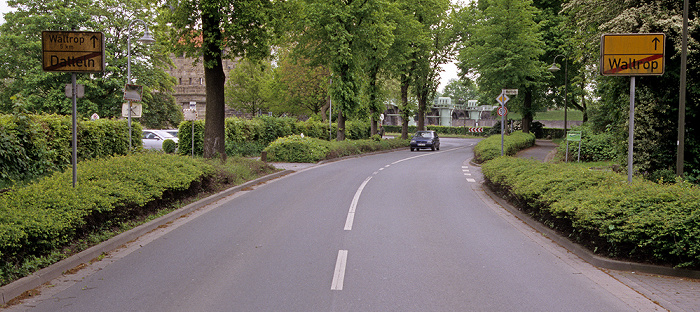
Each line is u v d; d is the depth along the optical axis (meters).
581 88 41.31
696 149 13.62
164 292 5.18
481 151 24.75
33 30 35.16
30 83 34.72
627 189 7.64
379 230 8.51
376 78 39.81
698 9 12.76
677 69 13.20
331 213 10.19
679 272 6.04
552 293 5.25
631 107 8.66
